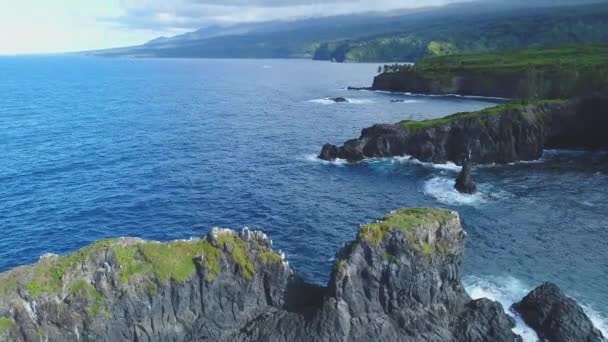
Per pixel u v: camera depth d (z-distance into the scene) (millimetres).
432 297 45031
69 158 105062
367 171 98125
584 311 48594
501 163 105312
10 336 39406
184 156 108438
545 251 61469
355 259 44031
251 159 106688
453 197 82375
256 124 150875
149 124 149000
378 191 85500
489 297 50562
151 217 72500
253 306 45312
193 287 44125
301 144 122562
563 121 119188
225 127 145125
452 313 45531
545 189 86812
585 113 119500
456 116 113312
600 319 47469
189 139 126625
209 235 46219
